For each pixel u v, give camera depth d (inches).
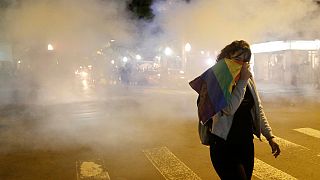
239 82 96.4
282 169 185.5
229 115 97.1
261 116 107.6
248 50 100.5
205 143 106.3
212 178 174.6
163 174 182.2
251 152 103.7
